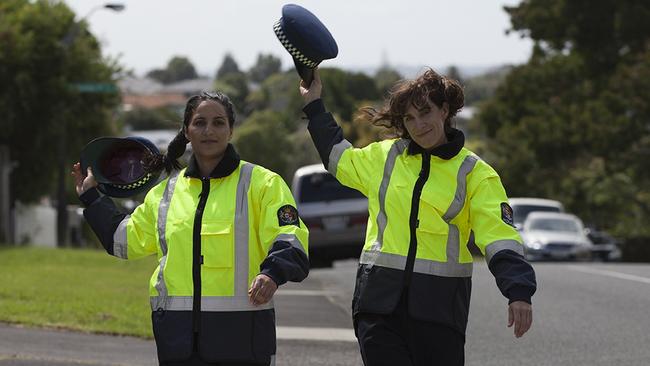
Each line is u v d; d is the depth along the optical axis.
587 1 57.69
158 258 6.91
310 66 7.29
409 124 7.06
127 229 7.03
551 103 61.53
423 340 6.95
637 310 17.52
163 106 161.38
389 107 7.14
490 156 67.88
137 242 7.02
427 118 7.02
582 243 38.28
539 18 59.28
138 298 18.03
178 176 7.01
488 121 69.56
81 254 28.73
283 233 6.66
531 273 6.70
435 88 7.04
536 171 63.09
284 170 102.50
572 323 15.97
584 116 56.25
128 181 7.27
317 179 27.84
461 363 7.06
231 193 6.80
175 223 6.78
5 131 43.06
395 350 6.92
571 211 61.56
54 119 43.25
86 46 44.44
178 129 7.30
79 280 20.80
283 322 16.66
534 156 63.22
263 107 154.62
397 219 7.02
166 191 6.97
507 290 6.66
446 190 7.00
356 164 7.25
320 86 7.46
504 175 64.50
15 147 44.00
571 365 12.55
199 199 6.81
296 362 12.98
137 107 141.50
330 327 16.17
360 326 7.06
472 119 94.62
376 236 7.07
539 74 62.56
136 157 7.31
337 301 20.02
